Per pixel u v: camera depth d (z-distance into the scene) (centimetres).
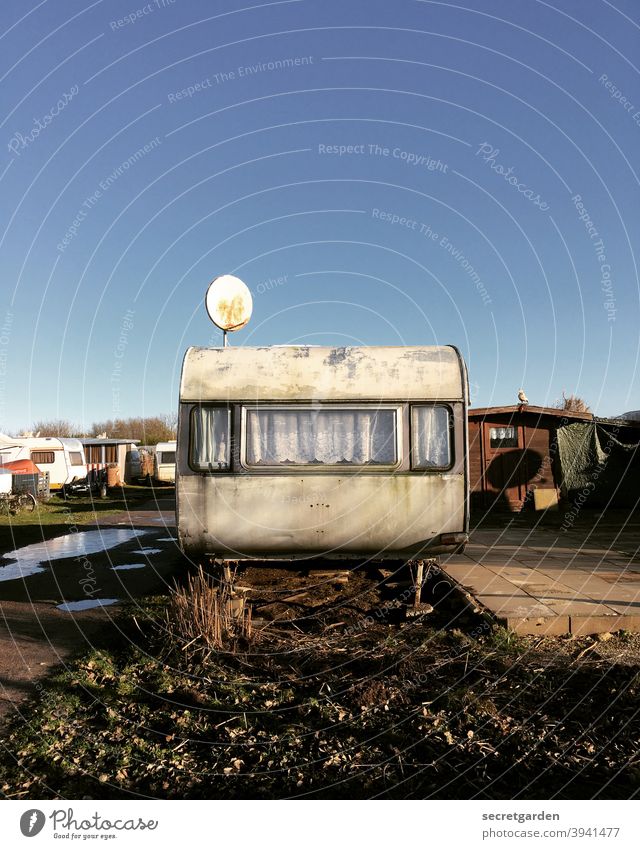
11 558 1140
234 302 878
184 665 518
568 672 480
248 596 734
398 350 695
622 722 397
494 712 417
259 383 673
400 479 658
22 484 2125
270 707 439
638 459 1662
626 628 568
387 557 681
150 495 2898
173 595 666
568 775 349
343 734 397
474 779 348
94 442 3597
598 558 900
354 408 670
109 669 512
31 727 407
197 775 356
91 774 357
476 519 1473
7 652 566
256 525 655
